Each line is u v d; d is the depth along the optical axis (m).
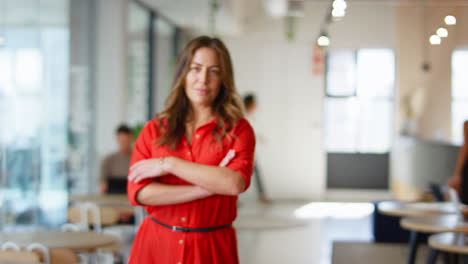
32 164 6.56
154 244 2.24
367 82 13.69
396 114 12.78
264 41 13.18
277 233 8.71
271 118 13.23
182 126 2.29
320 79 13.13
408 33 12.47
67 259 3.76
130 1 9.21
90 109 7.82
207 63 2.26
